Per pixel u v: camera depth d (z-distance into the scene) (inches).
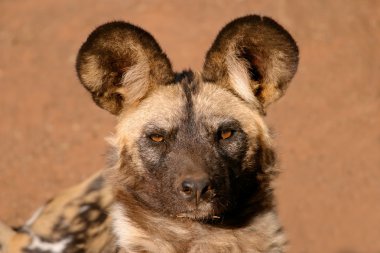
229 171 438.6
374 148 817.5
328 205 745.6
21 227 566.3
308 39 979.9
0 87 932.0
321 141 825.5
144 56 446.6
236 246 442.0
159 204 439.8
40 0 1123.3
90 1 1092.5
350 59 954.1
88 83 446.9
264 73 459.2
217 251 442.3
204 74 460.1
